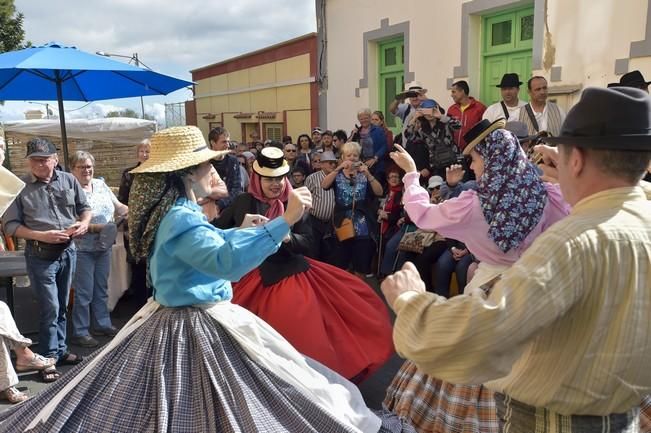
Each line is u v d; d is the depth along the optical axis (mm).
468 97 6363
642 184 1816
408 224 5727
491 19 6840
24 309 5750
